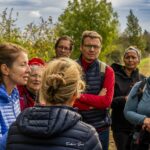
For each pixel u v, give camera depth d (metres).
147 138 5.08
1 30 9.89
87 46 5.53
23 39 9.98
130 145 5.32
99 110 5.55
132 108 5.34
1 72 3.50
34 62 4.41
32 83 4.33
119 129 6.42
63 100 2.66
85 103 5.43
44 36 10.17
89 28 27.67
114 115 6.48
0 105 3.36
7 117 3.38
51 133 2.54
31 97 4.37
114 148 8.90
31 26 10.10
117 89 6.53
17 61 3.51
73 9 27.81
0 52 3.51
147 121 5.06
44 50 9.99
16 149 2.64
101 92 5.52
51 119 2.58
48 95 2.66
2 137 2.95
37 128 2.56
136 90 5.33
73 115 2.63
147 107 5.20
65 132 2.59
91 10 27.64
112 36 28.56
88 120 5.51
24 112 2.72
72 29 27.27
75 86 2.68
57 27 10.76
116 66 6.70
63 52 6.41
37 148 2.59
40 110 2.65
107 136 5.71
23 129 2.61
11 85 3.55
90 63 5.57
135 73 6.66
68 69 2.69
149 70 24.28
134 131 5.29
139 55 6.68
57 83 2.65
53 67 2.71
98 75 5.56
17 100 3.61
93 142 2.61
